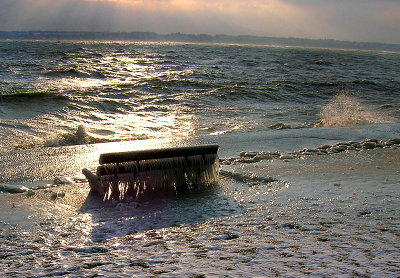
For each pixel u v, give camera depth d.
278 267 2.65
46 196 5.05
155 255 3.03
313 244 3.12
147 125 12.48
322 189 5.05
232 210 4.31
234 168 6.39
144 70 28.53
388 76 31.33
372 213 4.00
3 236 3.63
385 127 11.25
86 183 5.75
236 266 2.70
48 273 2.75
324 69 35.69
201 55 47.34
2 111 13.02
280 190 5.07
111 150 8.50
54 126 11.67
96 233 3.69
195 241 3.34
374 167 6.40
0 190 5.53
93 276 2.66
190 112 14.93
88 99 15.64
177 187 5.38
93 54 43.69
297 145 8.95
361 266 2.62
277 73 29.91
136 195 5.00
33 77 22.56
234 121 13.55
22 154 8.05
